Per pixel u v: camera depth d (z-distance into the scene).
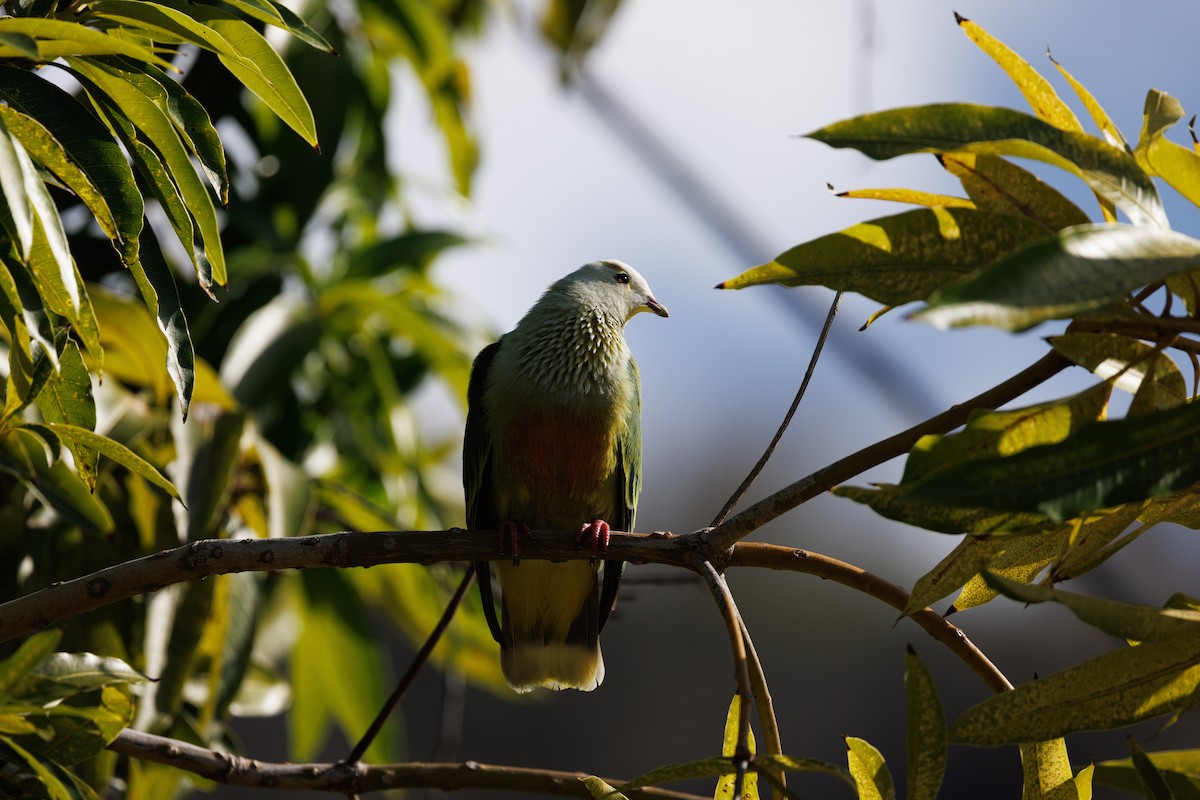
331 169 10.54
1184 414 4.20
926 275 4.93
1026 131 4.59
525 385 9.16
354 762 6.82
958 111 4.63
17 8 5.12
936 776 4.83
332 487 9.81
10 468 6.70
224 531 8.65
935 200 5.39
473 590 10.74
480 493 9.56
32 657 4.71
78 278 4.99
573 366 9.21
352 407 11.11
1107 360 4.90
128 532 8.28
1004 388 5.23
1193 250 3.91
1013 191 5.09
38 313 4.88
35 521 8.19
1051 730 4.82
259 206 10.42
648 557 5.93
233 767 6.59
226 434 8.29
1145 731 18.52
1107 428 4.20
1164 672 4.77
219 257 5.53
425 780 6.76
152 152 5.39
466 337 10.88
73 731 5.50
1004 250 4.85
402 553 6.19
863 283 4.96
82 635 7.78
